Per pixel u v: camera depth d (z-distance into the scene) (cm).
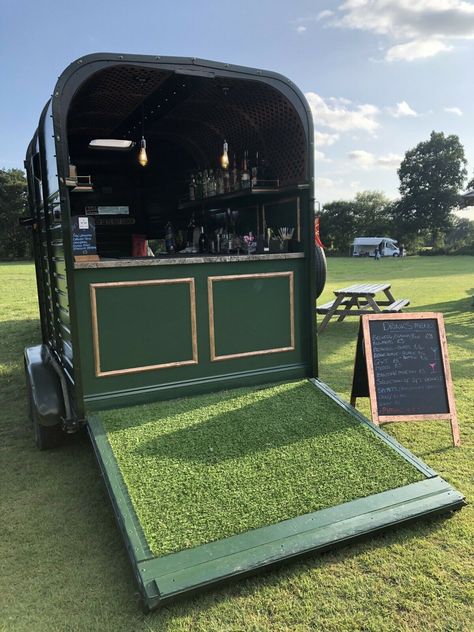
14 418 423
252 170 456
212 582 205
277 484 261
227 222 537
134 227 580
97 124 495
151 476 263
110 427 309
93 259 332
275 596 209
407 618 197
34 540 251
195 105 443
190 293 354
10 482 310
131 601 210
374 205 4762
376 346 344
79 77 296
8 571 229
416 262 2548
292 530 230
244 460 280
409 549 235
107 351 331
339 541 228
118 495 246
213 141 528
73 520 268
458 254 3547
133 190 575
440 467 312
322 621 196
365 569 223
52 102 293
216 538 224
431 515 251
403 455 285
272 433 308
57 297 384
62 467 330
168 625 196
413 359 342
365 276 1670
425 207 4588
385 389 336
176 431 307
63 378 339
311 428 314
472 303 915
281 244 420
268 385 381
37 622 199
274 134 425
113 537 254
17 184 3681
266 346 389
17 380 528
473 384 469
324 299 1054
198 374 364
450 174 4581
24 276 1778
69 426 325
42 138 366
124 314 334
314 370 404
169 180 588
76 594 214
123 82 377
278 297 389
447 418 337
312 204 390
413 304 953
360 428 312
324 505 246
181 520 233
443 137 4612
